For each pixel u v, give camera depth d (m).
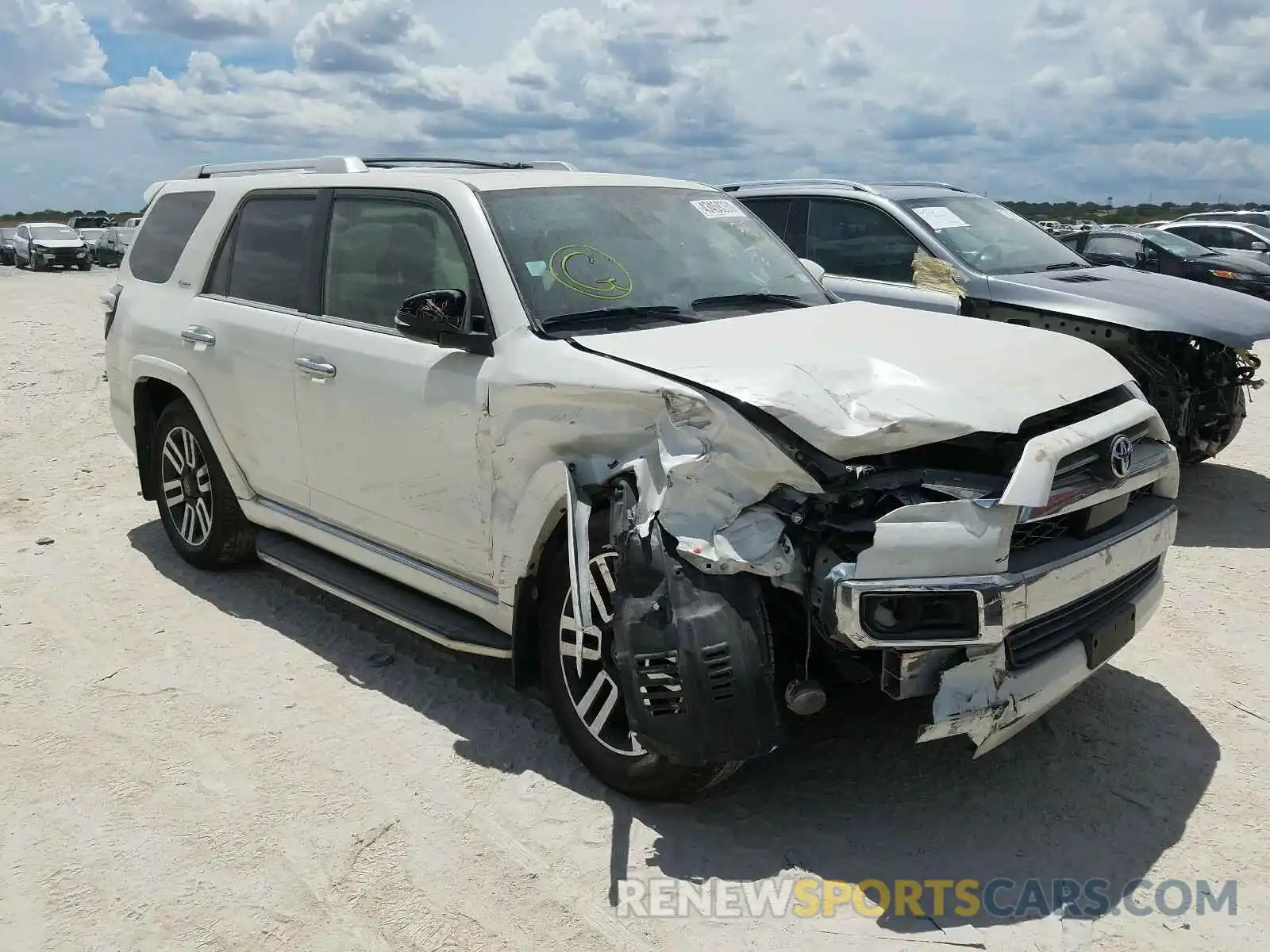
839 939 2.81
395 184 4.32
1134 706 4.03
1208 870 3.07
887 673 2.96
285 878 3.10
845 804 3.43
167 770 3.68
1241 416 7.07
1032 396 3.17
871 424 2.97
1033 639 3.11
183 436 5.53
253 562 5.75
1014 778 3.55
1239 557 5.71
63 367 11.75
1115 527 3.35
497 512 3.71
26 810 3.45
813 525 3.03
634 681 2.99
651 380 3.21
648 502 3.09
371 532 4.41
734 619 2.93
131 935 2.88
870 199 7.52
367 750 3.80
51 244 35.94
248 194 5.11
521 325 3.69
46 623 4.96
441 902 2.99
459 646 3.90
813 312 4.06
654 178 4.73
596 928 2.87
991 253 7.25
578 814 3.38
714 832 3.28
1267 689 4.17
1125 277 7.11
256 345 4.78
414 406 3.98
